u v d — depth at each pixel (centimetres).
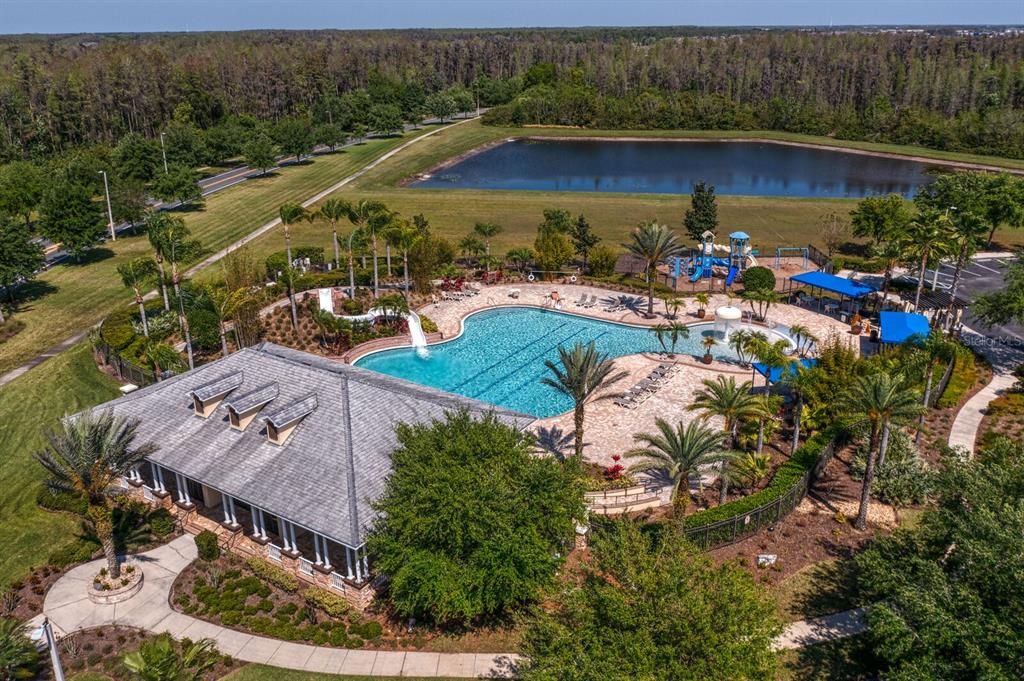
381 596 3186
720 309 5869
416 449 3062
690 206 11119
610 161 15925
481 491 2836
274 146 15362
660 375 5353
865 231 8150
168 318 5881
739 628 2111
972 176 8538
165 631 3006
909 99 19512
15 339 6100
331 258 8212
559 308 6775
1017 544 2250
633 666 2022
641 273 7706
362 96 18262
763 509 3566
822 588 3244
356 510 3078
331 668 2838
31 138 14188
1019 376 5284
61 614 3108
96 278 7581
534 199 11531
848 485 4038
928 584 2458
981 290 7175
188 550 3525
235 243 8906
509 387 5288
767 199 11556
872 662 2823
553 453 4309
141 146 11725
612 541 2522
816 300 6950
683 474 3312
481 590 2806
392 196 11719
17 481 4103
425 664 2859
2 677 2630
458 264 8081
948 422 4700
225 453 3494
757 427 4316
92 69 16062
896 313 5772
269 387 3694
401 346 5950
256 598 3225
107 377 5359
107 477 3086
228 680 2770
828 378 4362
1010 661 2116
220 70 18900
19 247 6675
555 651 2191
